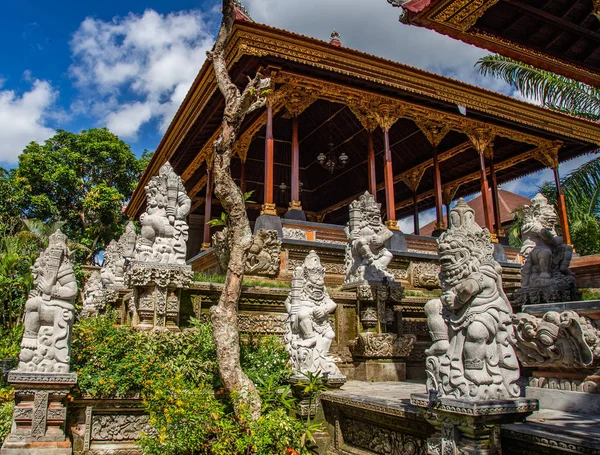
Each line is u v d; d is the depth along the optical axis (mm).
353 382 8508
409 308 10219
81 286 22266
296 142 15398
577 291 8039
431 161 23000
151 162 22078
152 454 5754
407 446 5098
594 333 5160
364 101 16484
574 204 20109
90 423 6332
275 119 21328
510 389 4141
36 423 5871
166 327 7699
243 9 13344
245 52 13414
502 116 17766
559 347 5375
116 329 7410
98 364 6625
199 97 15914
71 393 6289
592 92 18719
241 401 5965
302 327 7180
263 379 6828
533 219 8516
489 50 9000
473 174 24766
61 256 6465
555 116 18672
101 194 29172
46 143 30969
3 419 6746
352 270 9828
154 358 6793
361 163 24859
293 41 14039
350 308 9328
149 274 7719
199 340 7293
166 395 6047
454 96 16859
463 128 18594
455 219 4566
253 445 5414
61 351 6262
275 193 27500
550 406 5535
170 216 8375
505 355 4188
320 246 12820
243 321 8547
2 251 24562
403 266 13906
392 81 15812
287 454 5562
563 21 8406
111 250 14930
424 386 7707
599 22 8484
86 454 6180
